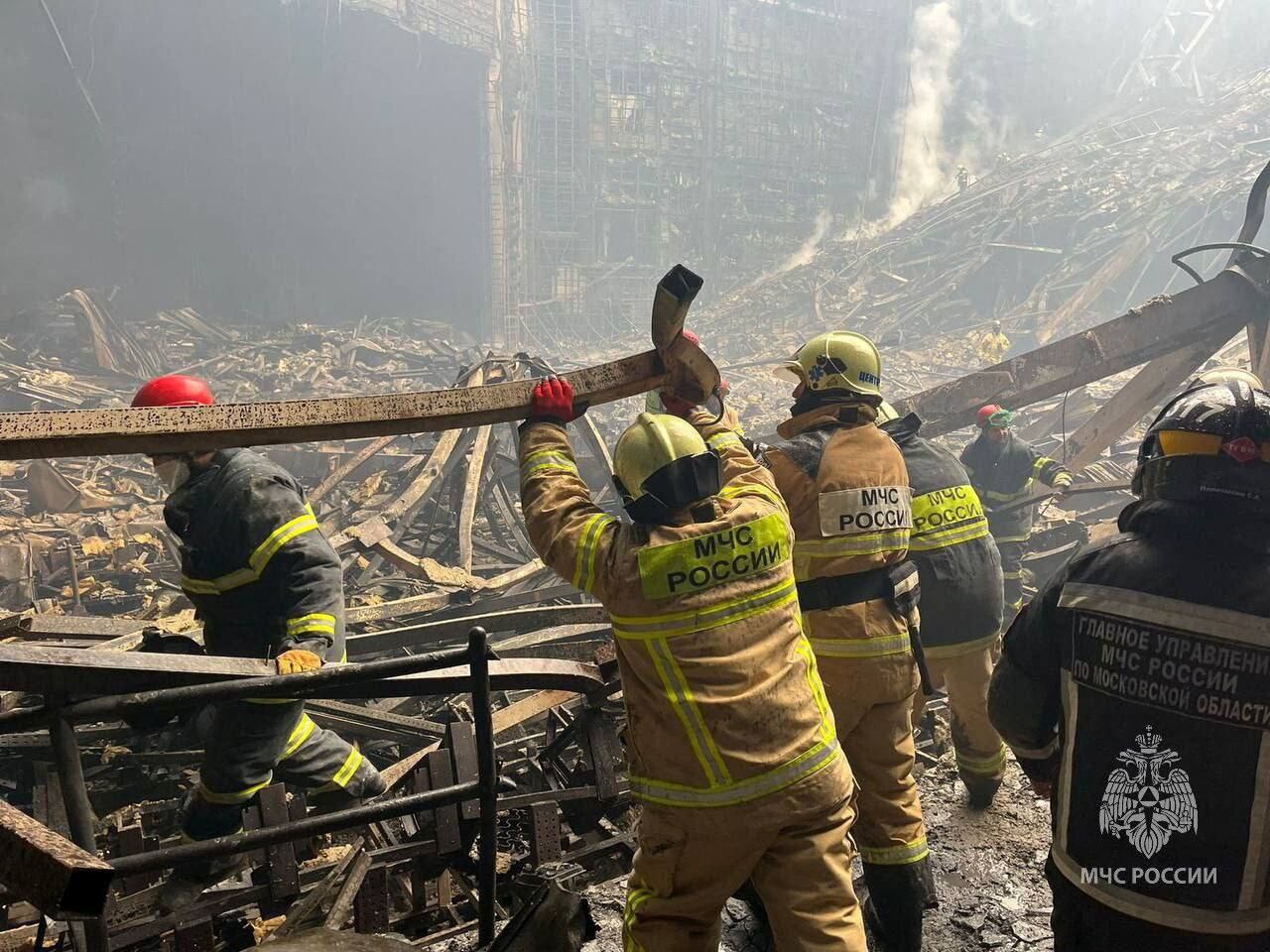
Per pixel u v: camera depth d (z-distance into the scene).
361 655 5.30
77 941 2.52
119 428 1.75
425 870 2.93
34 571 7.81
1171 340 6.88
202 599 3.18
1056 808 1.78
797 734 1.86
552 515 1.95
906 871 2.49
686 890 1.91
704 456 1.90
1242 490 1.58
